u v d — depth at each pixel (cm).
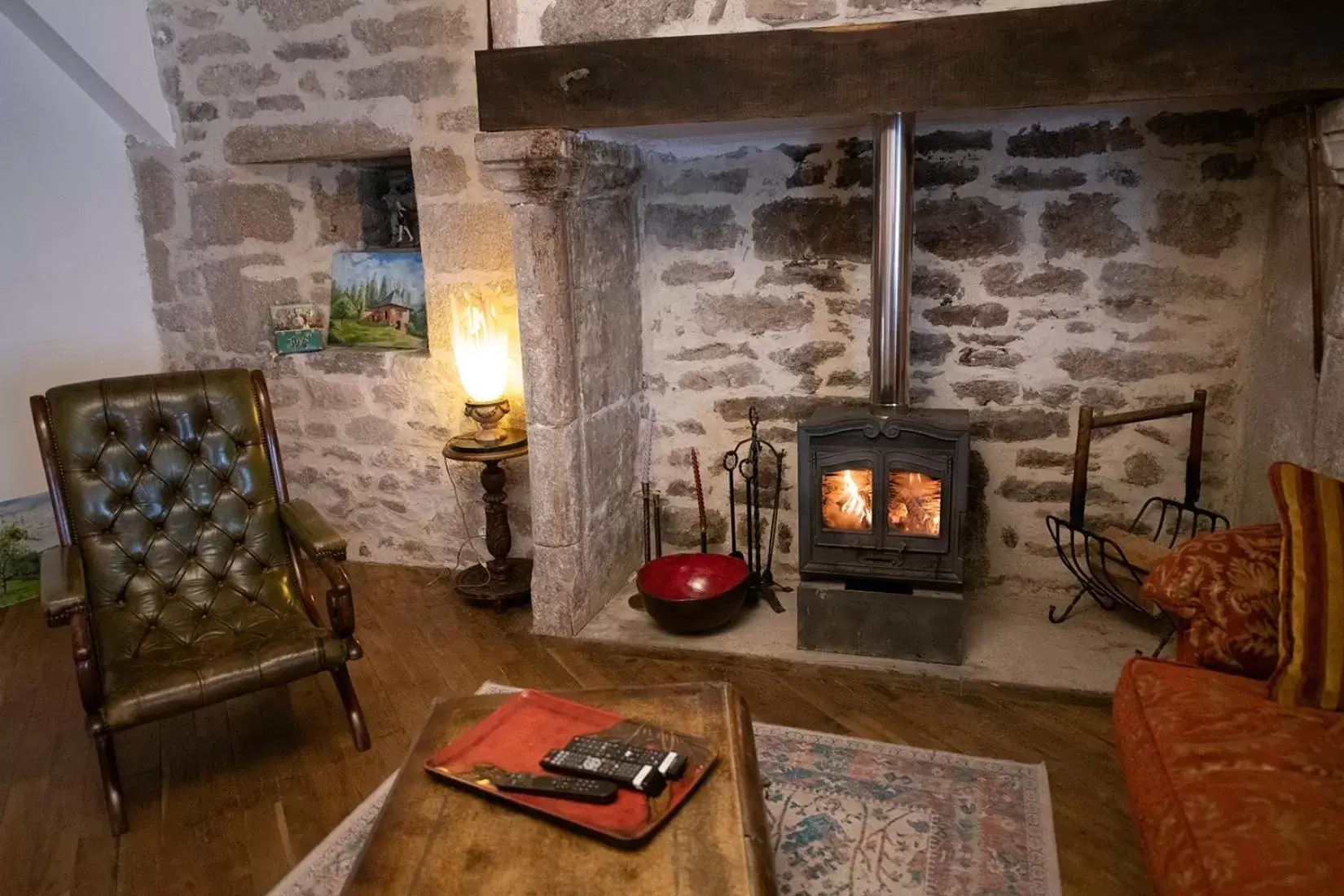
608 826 152
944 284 301
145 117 359
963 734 248
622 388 326
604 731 179
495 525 334
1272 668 187
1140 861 201
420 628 324
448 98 325
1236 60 205
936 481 269
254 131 355
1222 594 191
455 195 333
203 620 259
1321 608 177
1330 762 156
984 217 293
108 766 221
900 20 226
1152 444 295
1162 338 287
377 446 374
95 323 382
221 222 376
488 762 171
